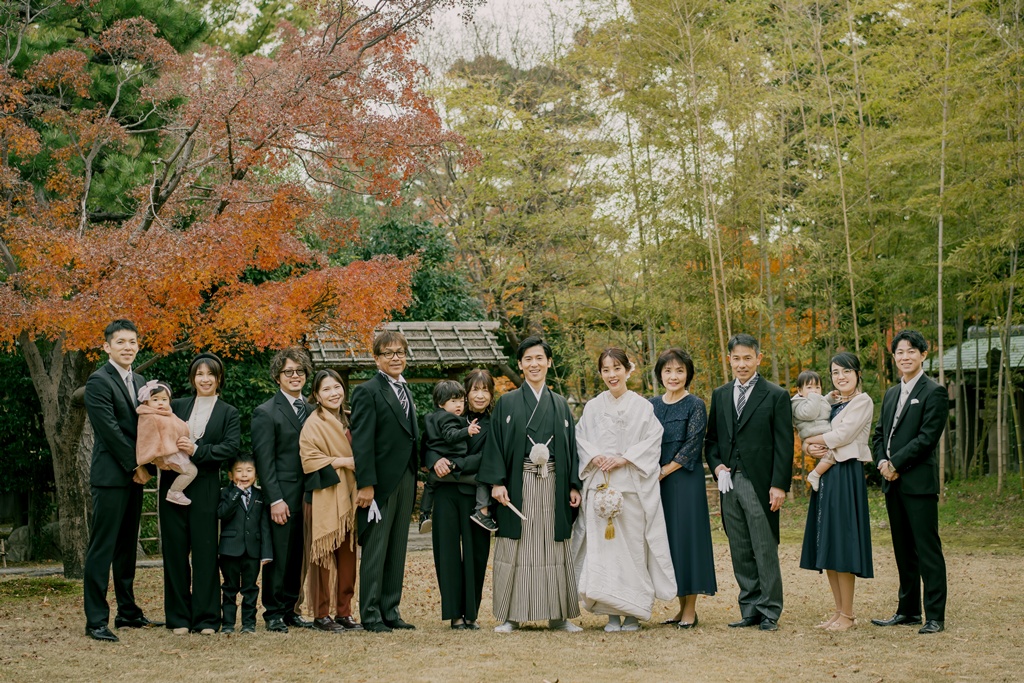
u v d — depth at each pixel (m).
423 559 9.91
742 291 13.95
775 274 14.47
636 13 12.37
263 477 5.43
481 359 12.82
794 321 14.81
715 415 5.69
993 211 11.59
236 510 5.50
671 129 12.88
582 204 14.45
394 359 5.61
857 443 5.39
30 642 5.09
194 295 7.45
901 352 5.43
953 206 11.03
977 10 11.16
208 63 9.14
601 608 5.35
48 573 9.20
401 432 5.54
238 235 7.57
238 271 7.73
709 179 12.58
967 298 12.63
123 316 7.12
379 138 8.24
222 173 8.77
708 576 5.38
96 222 9.56
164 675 4.28
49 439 8.66
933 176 12.38
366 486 5.38
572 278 14.67
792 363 15.36
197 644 4.98
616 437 5.45
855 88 13.09
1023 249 11.81
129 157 9.60
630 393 5.55
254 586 5.46
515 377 15.64
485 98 14.62
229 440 5.46
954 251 11.47
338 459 5.45
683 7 12.17
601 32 13.12
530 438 5.41
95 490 5.23
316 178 8.93
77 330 7.09
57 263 7.29
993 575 7.48
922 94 11.78
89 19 9.44
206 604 5.36
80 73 8.68
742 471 5.51
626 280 14.48
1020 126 10.18
